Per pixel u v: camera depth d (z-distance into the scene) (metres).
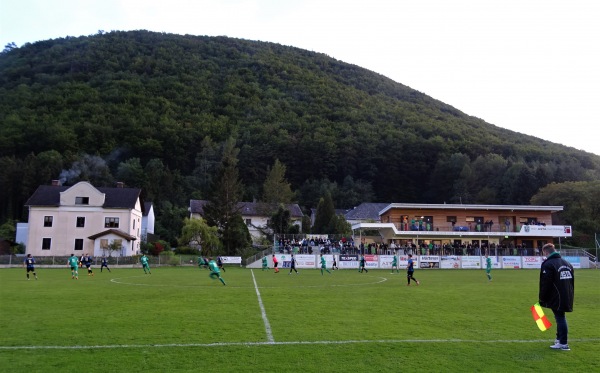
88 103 138.00
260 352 10.27
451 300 20.53
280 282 31.70
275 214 84.44
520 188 104.81
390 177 133.50
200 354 10.05
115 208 71.56
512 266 58.66
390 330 12.91
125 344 10.92
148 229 90.25
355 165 136.12
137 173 113.44
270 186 101.25
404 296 22.27
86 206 70.81
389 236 65.19
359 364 9.40
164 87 165.38
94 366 9.09
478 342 11.49
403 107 191.00
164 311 16.34
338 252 58.09
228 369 8.94
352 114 164.00
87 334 12.02
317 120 157.25
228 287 27.11
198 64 193.12
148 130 134.50
